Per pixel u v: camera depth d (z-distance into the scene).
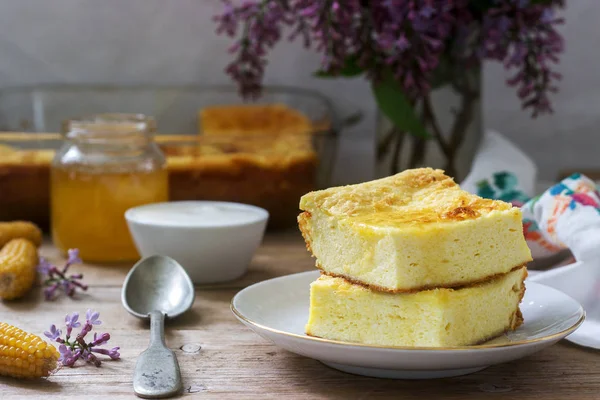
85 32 1.22
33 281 0.92
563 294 0.83
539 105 1.06
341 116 1.25
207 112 1.19
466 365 0.75
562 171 1.22
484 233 0.78
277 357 0.81
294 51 1.24
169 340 0.83
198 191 1.07
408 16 0.99
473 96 1.07
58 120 1.20
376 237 0.77
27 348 0.77
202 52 1.23
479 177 1.05
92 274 0.97
